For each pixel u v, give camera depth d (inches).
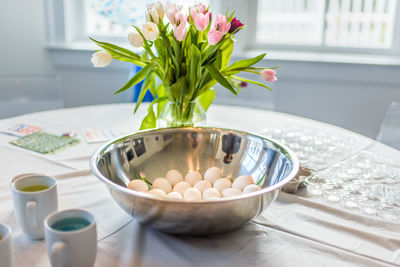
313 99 105.3
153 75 49.4
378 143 57.4
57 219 30.5
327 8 105.0
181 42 45.0
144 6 110.8
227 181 40.6
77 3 113.0
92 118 65.9
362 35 105.7
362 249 35.6
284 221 39.1
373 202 42.3
